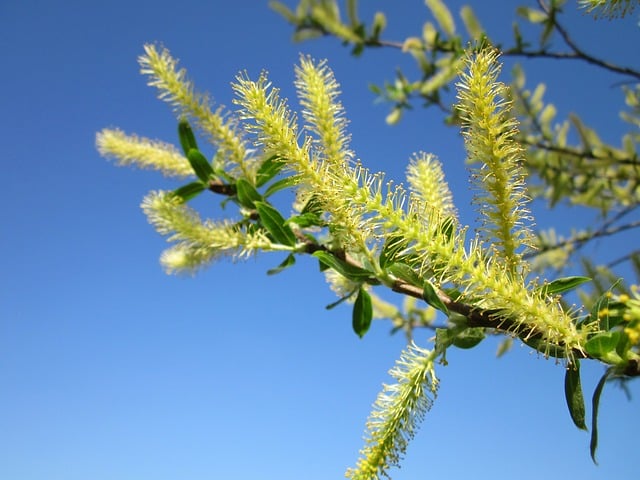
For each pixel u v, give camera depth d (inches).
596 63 12.0
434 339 5.9
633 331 4.6
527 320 4.9
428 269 5.3
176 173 8.2
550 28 11.9
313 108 5.8
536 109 14.4
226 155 7.5
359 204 5.1
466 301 5.2
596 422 4.8
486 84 4.9
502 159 5.0
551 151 14.8
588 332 4.8
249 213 7.4
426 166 6.2
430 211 5.2
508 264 5.0
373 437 5.9
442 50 13.5
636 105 13.2
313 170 5.3
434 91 13.6
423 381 5.9
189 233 7.3
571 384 4.9
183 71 7.5
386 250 5.4
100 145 8.2
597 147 14.6
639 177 14.5
